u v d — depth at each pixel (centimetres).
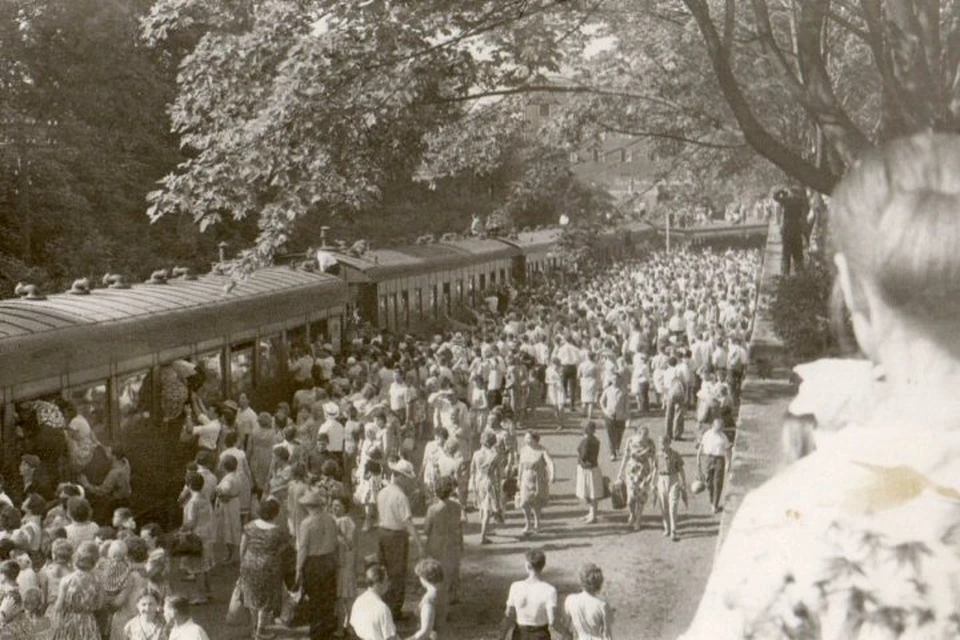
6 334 1903
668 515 2264
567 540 2280
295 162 2198
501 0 2184
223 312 2727
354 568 1762
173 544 1856
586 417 3688
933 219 139
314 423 2483
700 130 3147
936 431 143
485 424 3088
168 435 2369
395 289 4819
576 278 6994
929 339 144
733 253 10225
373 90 2209
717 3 3147
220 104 2284
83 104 4778
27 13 4528
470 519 2470
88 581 1370
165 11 2214
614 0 2855
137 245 5228
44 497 1891
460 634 1767
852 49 3697
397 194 6819
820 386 153
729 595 140
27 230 4697
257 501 2327
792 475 147
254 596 1686
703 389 2967
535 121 3306
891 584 132
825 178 1953
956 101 1798
